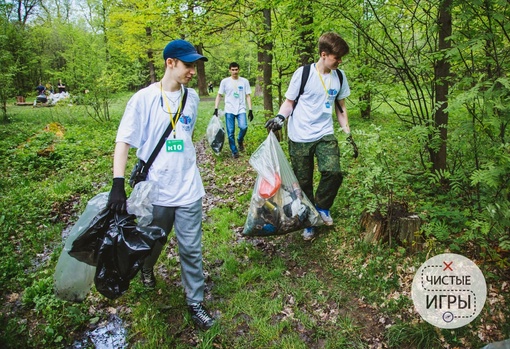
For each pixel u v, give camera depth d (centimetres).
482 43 266
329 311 271
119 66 1234
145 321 261
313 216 336
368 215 338
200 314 257
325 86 326
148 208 233
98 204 239
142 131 236
